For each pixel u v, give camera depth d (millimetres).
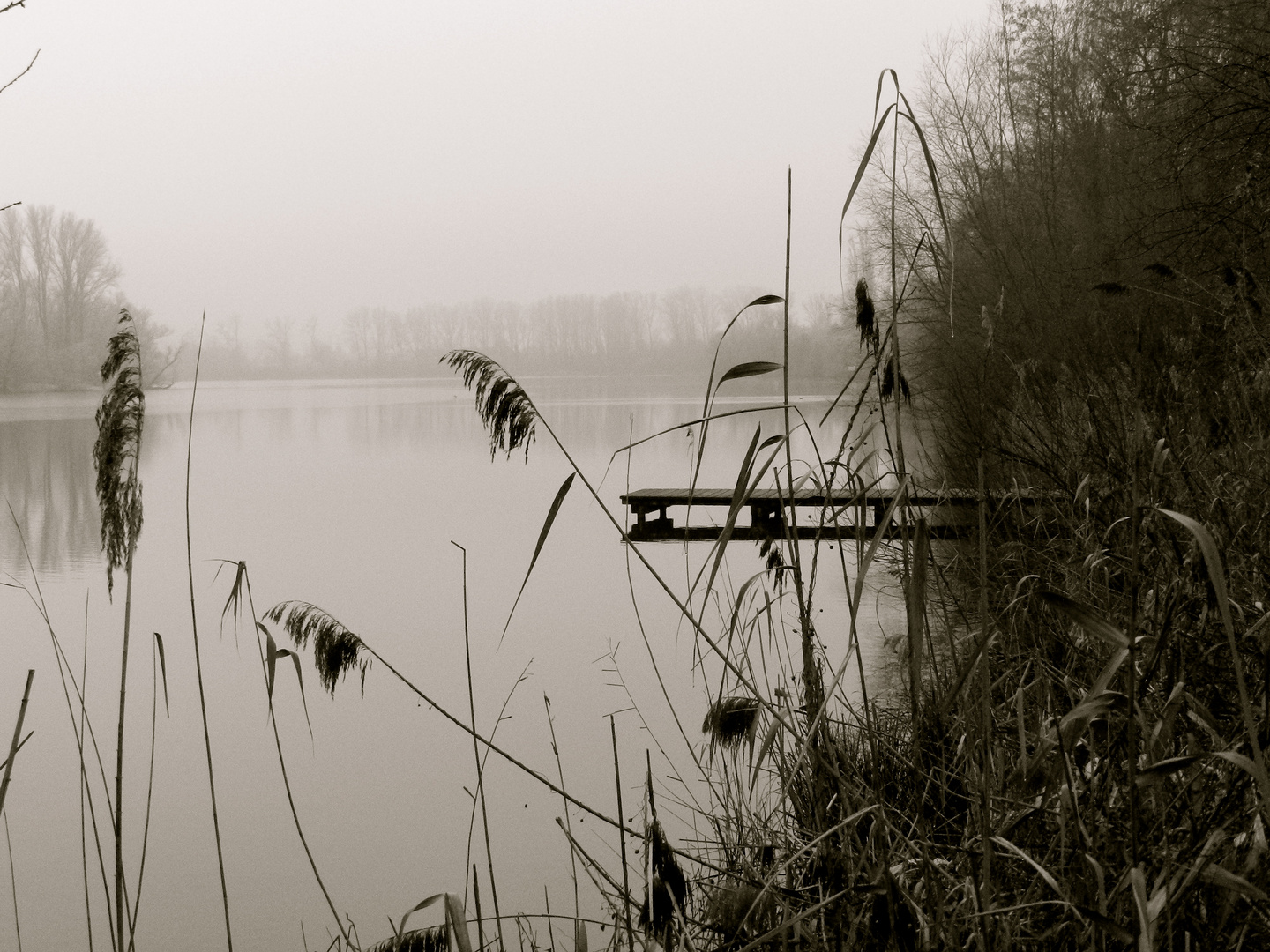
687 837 4070
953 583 4195
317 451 30125
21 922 4492
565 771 5781
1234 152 11000
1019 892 2160
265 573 12234
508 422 2193
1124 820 2057
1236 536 2752
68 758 6562
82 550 14047
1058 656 3102
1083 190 15453
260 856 5102
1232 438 3783
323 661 2416
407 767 6184
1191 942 1794
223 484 21734
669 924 2143
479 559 12914
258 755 6508
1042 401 5863
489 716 6973
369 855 5023
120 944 2578
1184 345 4629
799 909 2467
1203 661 2205
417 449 30594
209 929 4383
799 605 2416
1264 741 1815
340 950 3980
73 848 5309
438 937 2119
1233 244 8242
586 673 7754
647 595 10359
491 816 5352
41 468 25688
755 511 11102
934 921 1983
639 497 12102
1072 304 12367
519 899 4391
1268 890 1786
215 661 8664
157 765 6398
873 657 6926
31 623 9977
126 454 2514
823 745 2598
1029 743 2664
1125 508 3336
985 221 16672
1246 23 11375
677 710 6668
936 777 2824
